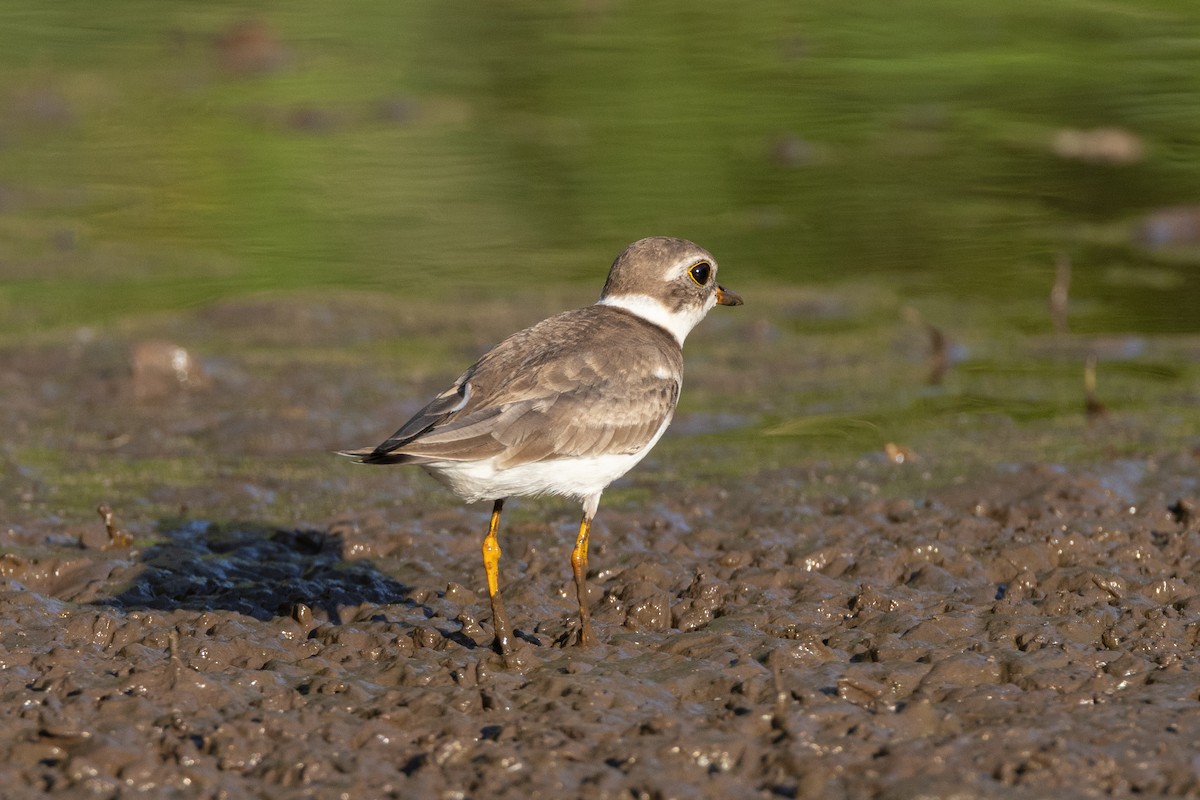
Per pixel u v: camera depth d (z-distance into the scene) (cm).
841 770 693
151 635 900
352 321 1727
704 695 809
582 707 777
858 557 1055
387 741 737
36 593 996
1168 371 1552
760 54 2562
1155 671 823
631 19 2795
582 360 925
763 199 2053
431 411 893
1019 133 2242
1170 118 2250
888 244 1930
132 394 1506
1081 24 2645
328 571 1053
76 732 731
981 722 758
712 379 1570
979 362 1599
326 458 1355
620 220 1995
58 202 2091
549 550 1096
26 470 1307
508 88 2458
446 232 1972
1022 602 957
